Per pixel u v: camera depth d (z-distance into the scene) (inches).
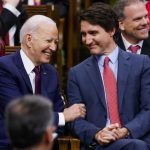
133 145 278.5
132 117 293.6
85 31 294.5
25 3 447.8
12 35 362.9
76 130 287.7
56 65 413.4
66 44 480.7
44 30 285.1
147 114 292.0
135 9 335.0
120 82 294.8
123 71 296.0
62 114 289.3
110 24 293.3
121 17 338.6
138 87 295.7
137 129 286.5
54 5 466.9
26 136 172.7
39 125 173.0
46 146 174.7
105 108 293.3
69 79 300.8
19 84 287.1
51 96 292.8
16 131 172.7
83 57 374.9
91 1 537.0
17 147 173.9
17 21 363.3
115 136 281.3
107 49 298.0
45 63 290.4
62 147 287.1
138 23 335.9
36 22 286.4
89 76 297.1
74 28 490.0
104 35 293.7
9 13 350.9
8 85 285.1
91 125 288.4
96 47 294.8
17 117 173.3
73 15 489.1
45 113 174.2
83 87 296.4
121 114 293.1
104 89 295.3
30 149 173.3
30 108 174.1
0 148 279.6
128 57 299.6
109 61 298.4
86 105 296.0
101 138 281.1
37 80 291.3
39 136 173.0
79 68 300.5
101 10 293.1
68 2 484.7
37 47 286.0
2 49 320.5
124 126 286.8
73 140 285.1
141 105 295.1
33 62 289.7
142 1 339.9
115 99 294.0
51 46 286.8
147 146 288.4
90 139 284.5
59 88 300.4
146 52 341.4
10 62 289.1
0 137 282.0
